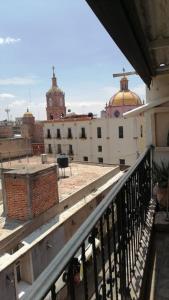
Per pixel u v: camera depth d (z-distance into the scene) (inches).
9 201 477.4
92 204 626.5
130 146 1542.8
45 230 462.3
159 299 107.3
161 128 203.2
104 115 1926.7
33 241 424.5
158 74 192.7
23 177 459.8
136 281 109.7
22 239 431.5
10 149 1587.1
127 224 102.6
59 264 45.2
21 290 379.6
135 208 122.5
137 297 100.5
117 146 1595.7
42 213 485.1
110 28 60.6
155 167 191.8
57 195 530.6
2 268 345.1
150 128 205.8
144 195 154.9
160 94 197.9
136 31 76.1
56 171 529.3
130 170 111.7
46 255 442.0
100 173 807.7
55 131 1857.8
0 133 2026.3
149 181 184.7
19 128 2605.8
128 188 104.7
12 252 414.0
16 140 1630.2
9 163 1088.2
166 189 175.8
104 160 1657.2
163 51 147.1
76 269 50.8
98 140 1667.1
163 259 132.3
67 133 1800.0
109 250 76.1
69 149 1801.2
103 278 71.1
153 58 156.2
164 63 179.6
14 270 368.8
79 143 1752.0
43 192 490.6
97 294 64.6
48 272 43.3
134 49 86.7
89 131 1700.3
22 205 467.2
